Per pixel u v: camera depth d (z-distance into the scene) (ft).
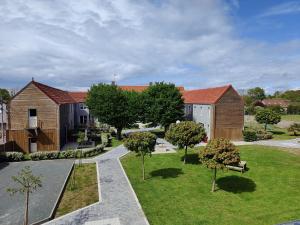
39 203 60.90
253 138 138.00
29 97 113.91
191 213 54.95
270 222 51.26
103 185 72.02
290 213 55.16
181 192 67.00
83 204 60.18
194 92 185.06
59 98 132.46
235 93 138.92
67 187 71.82
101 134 157.89
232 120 139.33
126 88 259.39
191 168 88.99
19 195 65.87
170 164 94.38
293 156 101.76
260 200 62.23
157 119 151.94
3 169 90.43
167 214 54.29
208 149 65.10
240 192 67.26
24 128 112.27
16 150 112.47
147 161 98.73
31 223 50.80
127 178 78.07
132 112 148.56
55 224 50.14
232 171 84.84
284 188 69.62
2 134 116.67
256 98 424.46
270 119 160.35
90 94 152.56
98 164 95.45
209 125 139.44
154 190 68.28
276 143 130.31
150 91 155.84
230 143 65.31
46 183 75.10
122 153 113.91
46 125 115.34
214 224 50.26
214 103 135.23
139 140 74.23
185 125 89.81
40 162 100.32
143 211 55.57
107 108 142.92
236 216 53.78
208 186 71.72
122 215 53.72
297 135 157.79
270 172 82.69
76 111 199.41
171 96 152.35
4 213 55.57
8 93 216.95
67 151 106.52
